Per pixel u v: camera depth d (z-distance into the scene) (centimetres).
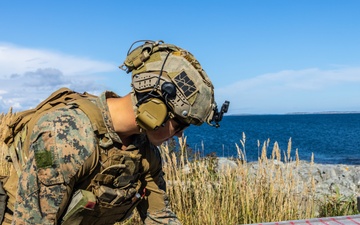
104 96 196
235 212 513
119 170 194
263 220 505
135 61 195
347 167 977
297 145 3378
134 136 206
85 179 190
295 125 9506
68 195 185
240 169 553
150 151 213
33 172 179
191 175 564
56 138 179
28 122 192
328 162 2222
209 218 494
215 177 600
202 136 4500
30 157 181
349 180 881
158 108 190
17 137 195
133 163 199
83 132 184
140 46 198
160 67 193
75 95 203
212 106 199
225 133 5403
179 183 525
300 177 842
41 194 180
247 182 544
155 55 195
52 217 182
